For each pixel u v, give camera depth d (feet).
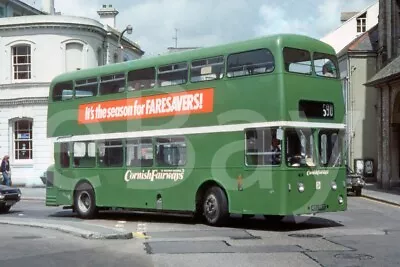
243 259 33.63
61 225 51.03
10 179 108.17
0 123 118.83
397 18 112.16
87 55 120.67
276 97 45.75
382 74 107.34
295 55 47.01
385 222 54.08
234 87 48.75
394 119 106.52
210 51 51.06
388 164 108.17
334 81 49.73
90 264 33.12
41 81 117.19
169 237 44.11
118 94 59.21
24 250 38.65
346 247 37.70
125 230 46.39
